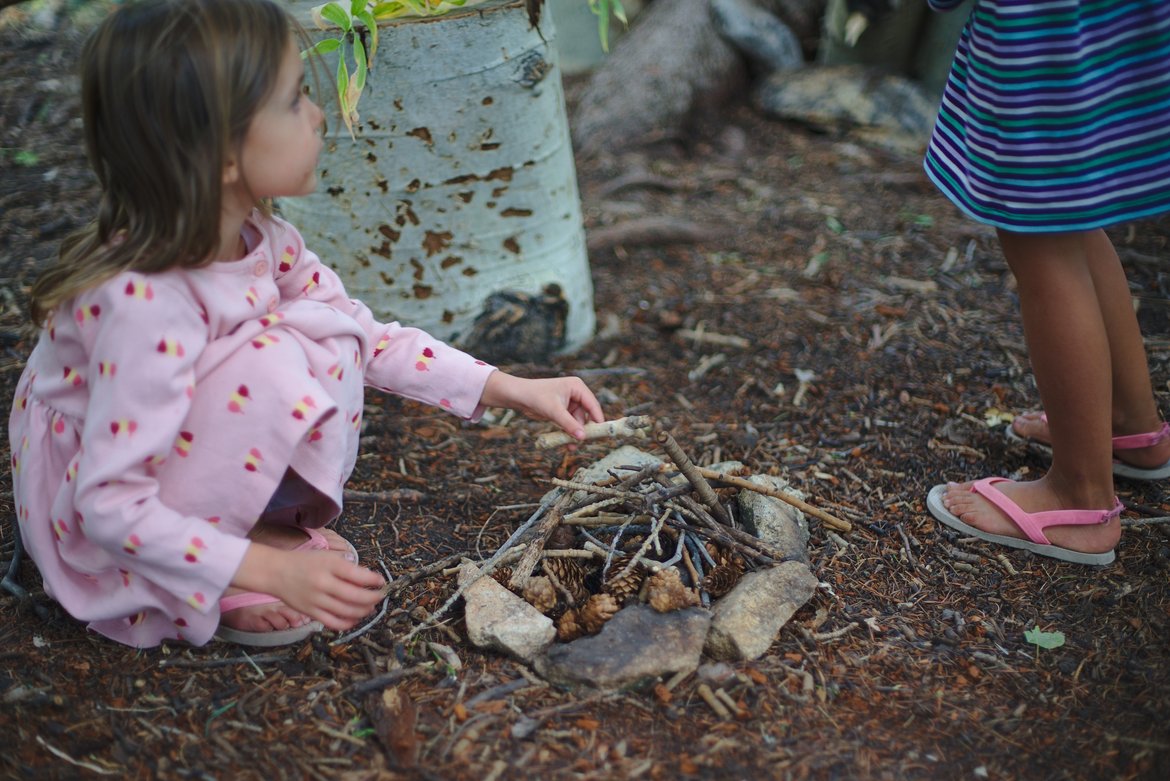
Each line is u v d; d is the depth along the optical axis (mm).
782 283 3500
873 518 2256
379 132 2576
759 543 1995
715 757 1599
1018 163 1734
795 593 1904
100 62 1419
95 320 1466
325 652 1801
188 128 1412
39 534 1671
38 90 4305
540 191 2811
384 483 2357
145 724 1624
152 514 1470
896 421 2650
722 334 3158
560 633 1823
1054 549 2092
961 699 1752
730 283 3518
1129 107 1676
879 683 1783
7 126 4098
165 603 1630
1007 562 2104
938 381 2838
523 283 2881
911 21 5176
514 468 2447
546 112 2744
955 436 2566
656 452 2510
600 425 1914
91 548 1646
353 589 1556
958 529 2201
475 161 2672
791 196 4285
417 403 2723
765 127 5094
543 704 1702
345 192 2666
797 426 2646
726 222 4035
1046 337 1886
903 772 1587
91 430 1460
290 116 1521
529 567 1909
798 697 1729
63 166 3850
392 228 2717
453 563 2041
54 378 1604
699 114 5090
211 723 1635
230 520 1609
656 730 1649
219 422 1557
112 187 1507
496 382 1942
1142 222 3695
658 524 1994
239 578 1511
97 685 1697
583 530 2049
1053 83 1661
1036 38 1644
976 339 3053
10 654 1751
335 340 1714
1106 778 1583
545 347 2971
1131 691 1765
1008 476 2396
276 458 1578
